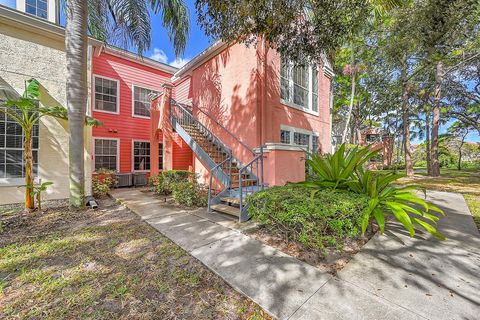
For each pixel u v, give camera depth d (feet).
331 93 36.22
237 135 23.71
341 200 10.50
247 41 17.54
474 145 76.69
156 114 29.60
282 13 13.07
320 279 7.75
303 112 28.43
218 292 7.09
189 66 29.96
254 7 12.58
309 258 9.30
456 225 13.58
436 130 41.98
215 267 8.50
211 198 17.44
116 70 33.73
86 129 20.92
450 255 9.57
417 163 87.61
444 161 77.36
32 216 14.98
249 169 21.66
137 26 19.99
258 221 13.10
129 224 13.60
